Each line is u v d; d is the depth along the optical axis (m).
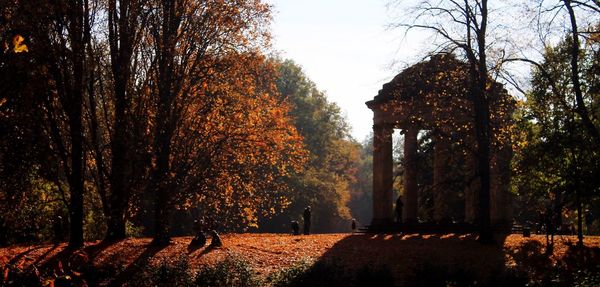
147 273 26.25
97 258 30.80
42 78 29.47
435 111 37.09
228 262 26.28
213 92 36.19
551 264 20.70
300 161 40.88
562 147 26.70
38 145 29.62
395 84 38.00
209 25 35.88
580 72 27.02
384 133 46.28
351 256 31.89
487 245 33.22
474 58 33.75
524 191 33.03
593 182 25.91
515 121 33.12
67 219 41.62
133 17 33.94
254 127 36.16
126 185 32.16
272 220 79.25
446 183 37.22
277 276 25.69
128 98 33.97
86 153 35.84
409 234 41.00
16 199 30.53
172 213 36.03
